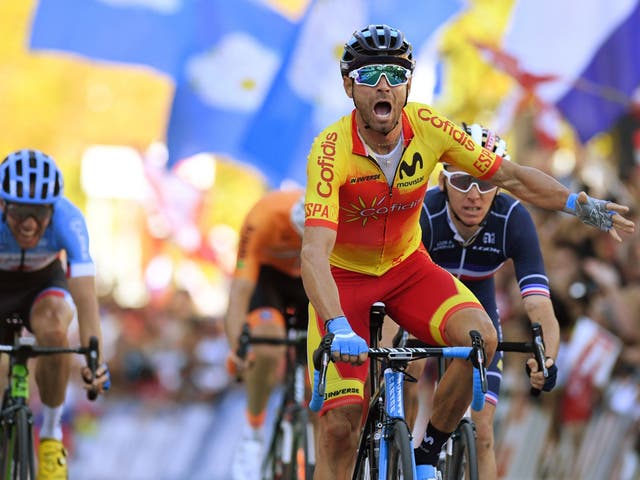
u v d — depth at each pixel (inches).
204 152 1213.1
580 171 1212.5
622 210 561.0
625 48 1205.7
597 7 1210.6
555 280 1063.0
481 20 1620.3
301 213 830.5
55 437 721.0
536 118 1328.7
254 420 914.1
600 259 1057.5
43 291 732.7
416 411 669.3
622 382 1030.4
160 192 2033.7
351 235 589.0
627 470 1010.1
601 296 1043.9
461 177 634.2
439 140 572.4
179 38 1207.6
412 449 516.1
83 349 652.7
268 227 867.4
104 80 2176.4
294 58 1206.9
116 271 2802.7
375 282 599.5
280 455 860.6
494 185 585.0
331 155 560.7
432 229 667.4
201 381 1497.3
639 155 1286.9
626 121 1337.4
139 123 2180.1
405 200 580.1
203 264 2054.6
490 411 652.7
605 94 1206.9
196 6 1208.2
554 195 573.0
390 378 543.5
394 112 548.7
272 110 1211.9
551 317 646.5
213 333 1525.6
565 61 1213.7
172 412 1376.7
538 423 1069.8
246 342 802.2
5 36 1873.8
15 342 718.5
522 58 1223.5
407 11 1216.8
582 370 1050.7
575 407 1053.8
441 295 583.2
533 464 1065.5
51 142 2169.0
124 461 1342.3
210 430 1300.4
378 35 547.2
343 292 602.9
